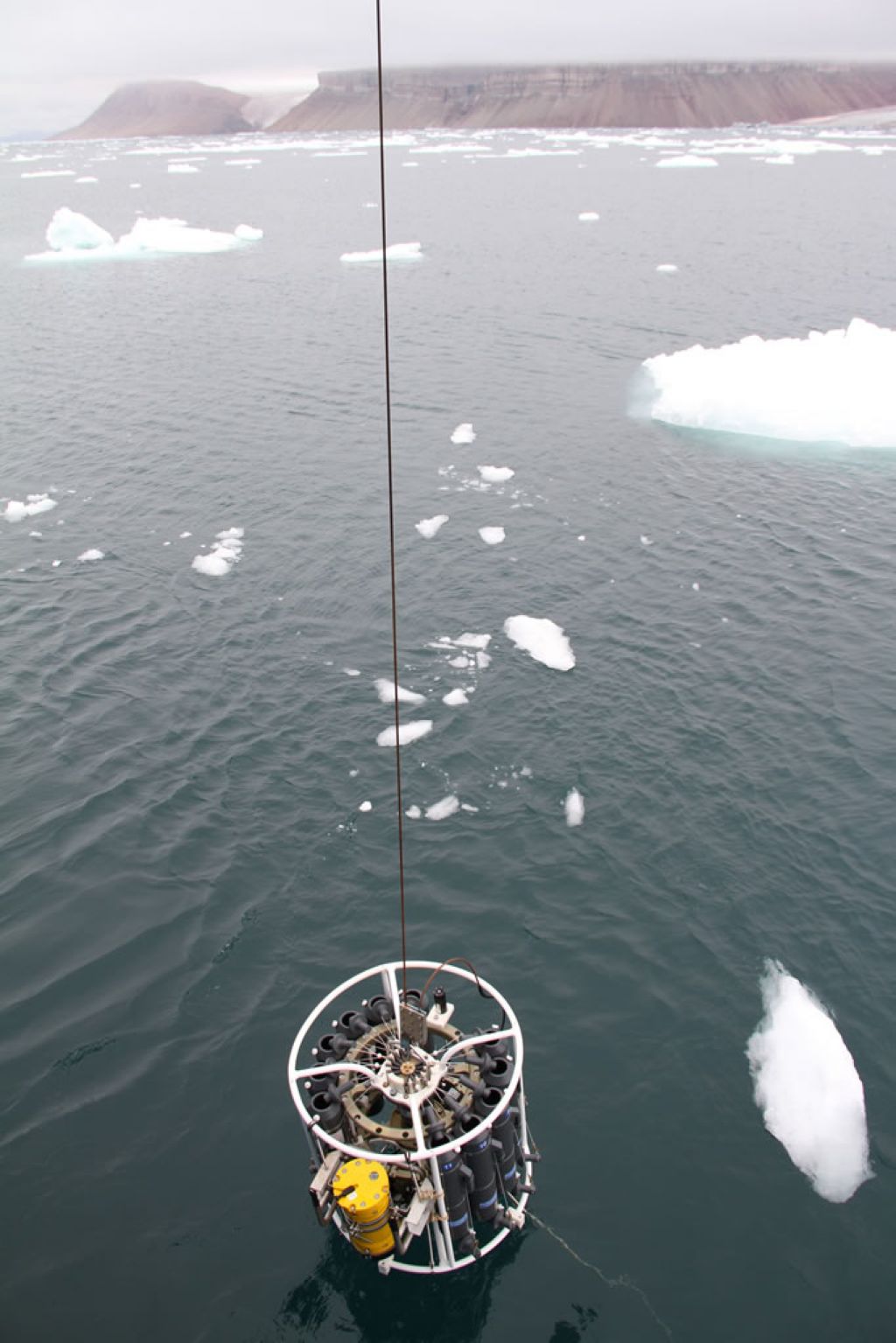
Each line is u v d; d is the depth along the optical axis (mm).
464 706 13820
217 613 16578
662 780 12250
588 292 42312
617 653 15148
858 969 9516
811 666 14727
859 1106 8148
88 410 27938
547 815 11672
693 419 25672
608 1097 8336
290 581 17688
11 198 92500
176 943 9938
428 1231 7277
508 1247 7223
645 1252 7188
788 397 25109
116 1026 9016
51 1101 8312
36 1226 7352
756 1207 7465
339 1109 6176
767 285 42625
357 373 31203
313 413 27391
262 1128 8094
